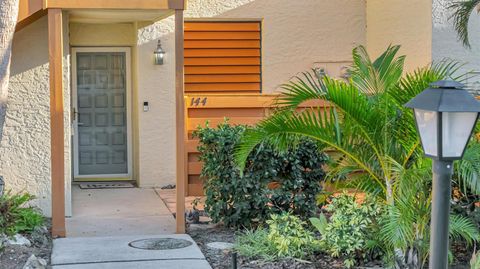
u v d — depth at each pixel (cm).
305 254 718
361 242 684
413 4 1148
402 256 657
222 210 845
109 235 830
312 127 659
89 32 1194
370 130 655
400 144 656
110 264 682
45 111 916
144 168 1185
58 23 795
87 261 692
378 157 666
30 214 804
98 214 958
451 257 649
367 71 665
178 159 827
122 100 1234
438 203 467
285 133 661
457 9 1091
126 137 1238
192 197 1100
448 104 448
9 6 752
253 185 819
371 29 1241
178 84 821
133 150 1235
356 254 701
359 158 675
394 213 624
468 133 455
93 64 1221
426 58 1123
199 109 1124
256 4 1221
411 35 1156
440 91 459
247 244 752
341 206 732
